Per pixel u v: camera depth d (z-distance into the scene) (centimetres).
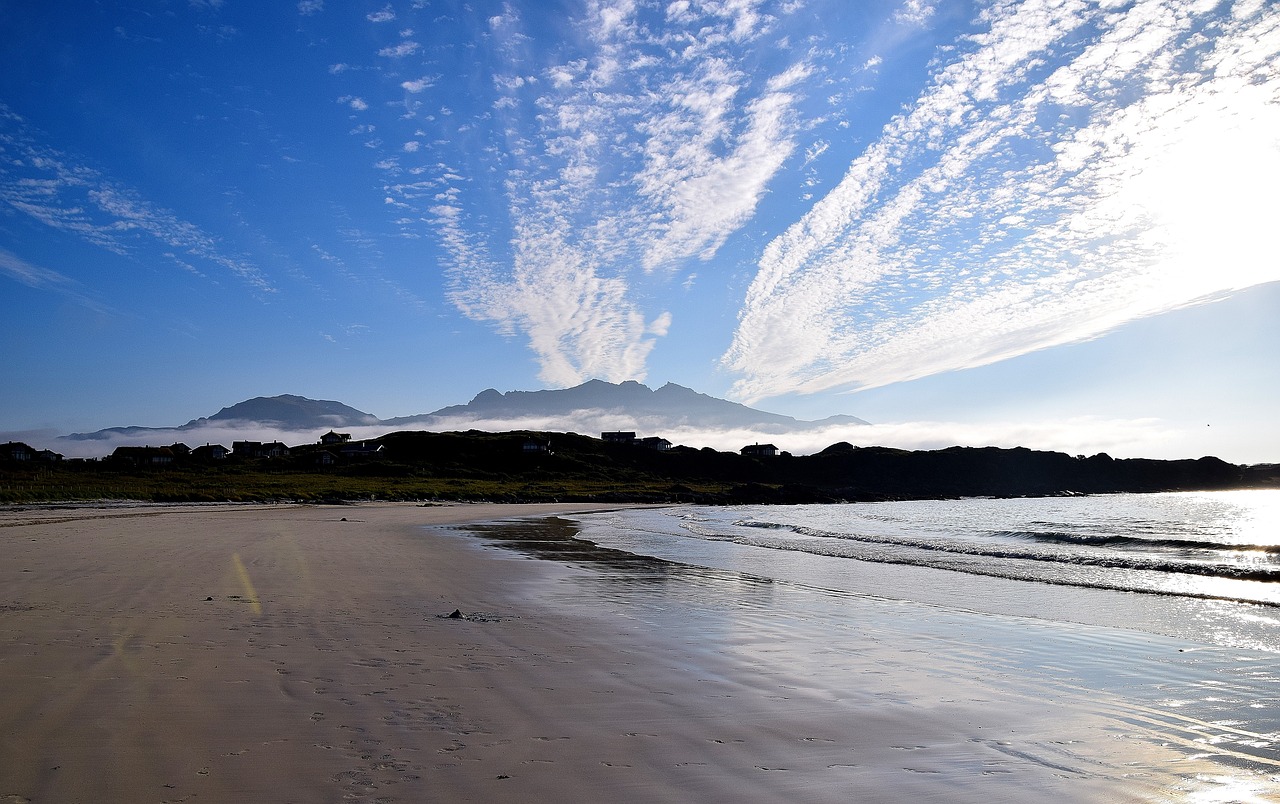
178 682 703
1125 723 668
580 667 840
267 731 572
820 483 15125
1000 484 15650
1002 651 1004
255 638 923
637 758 545
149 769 487
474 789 472
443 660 845
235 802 438
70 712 602
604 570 2008
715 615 1273
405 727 595
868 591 1672
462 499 8669
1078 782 518
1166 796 495
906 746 591
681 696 727
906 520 5772
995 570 2161
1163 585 1831
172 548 2073
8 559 1703
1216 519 5972
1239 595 1645
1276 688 805
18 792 442
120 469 9844
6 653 795
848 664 900
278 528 3197
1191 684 823
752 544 3150
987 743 603
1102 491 16338
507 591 1531
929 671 872
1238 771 545
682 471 15200
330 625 1038
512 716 638
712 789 488
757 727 632
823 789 494
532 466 13788
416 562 2041
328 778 481
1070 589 1744
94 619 1005
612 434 17862
